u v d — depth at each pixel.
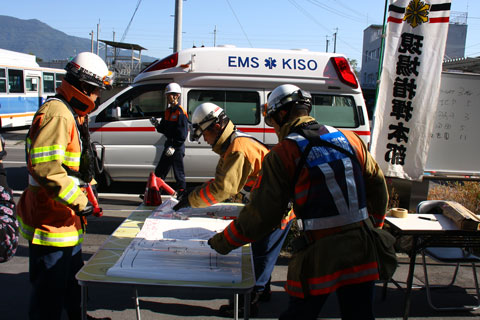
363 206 2.06
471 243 3.12
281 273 4.11
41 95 18.03
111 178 6.92
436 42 4.87
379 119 5.10
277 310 3.40
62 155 2.16
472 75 5.44
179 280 1.97
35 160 2.12
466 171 5.57
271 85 6.76
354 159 2.08
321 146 2.03
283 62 6.73
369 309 2.00
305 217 2.00
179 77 6.75
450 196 5.99
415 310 3.47
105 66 2.44
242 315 3.25
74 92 2.30
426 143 5.07
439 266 4.41
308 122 2.17
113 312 3.26
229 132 2.88
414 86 4.97
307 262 1.98
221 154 2.94
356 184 2.04
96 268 2.07
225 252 2.13
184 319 3.20
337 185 1.98
